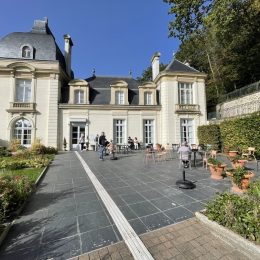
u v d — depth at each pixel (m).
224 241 3.10
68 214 4.24
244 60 19.69
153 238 3.27
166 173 7.96
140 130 19.14
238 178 5.20
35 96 17.41
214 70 24.16
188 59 27.31
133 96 20.12
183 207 4.46
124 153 15.32
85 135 18.22
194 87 19.94
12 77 17.12
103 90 19.83
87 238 3.32
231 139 13.58
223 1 10.79
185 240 3.18
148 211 4.30
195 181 6.60
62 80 19.52
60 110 17.95
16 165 8.86
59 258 2.84
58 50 20.28
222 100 19.20
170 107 19.19
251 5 11.97
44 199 5.16
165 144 18.78
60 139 17.69
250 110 15.20
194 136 19.36
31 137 17.03
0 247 3.11
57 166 9.74
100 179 7.13
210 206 3.74
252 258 2.63
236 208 3.21
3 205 3.97
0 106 16.84
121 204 4.73
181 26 13.34
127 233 3.44
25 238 3.35
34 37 18.89
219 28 12.97
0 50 17.64
